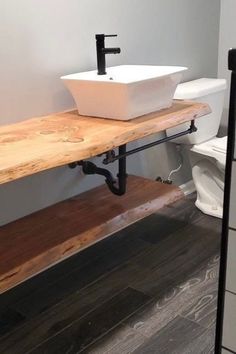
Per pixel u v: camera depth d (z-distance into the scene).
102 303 1.94
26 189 2.06
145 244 2.42
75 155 1.50
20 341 1.72
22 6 1.84
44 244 1.77
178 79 2.00
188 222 2.66
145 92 1.84
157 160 2.80
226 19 2.99
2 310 1.91
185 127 2.58
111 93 1.78
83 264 2.25
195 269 2.17
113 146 1.63
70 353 1.65
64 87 2.10
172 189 2.31
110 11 2.22
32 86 1.97
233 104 0.86
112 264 2.24
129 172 2.61
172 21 2.63
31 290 2.04
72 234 1.84
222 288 1.00
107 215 2.00
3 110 1.88
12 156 1.44
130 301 1.94
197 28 2.84
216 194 2.74
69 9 2.03
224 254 0.97
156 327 1.78
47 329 1.78
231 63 0.84
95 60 2.22
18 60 1.88
